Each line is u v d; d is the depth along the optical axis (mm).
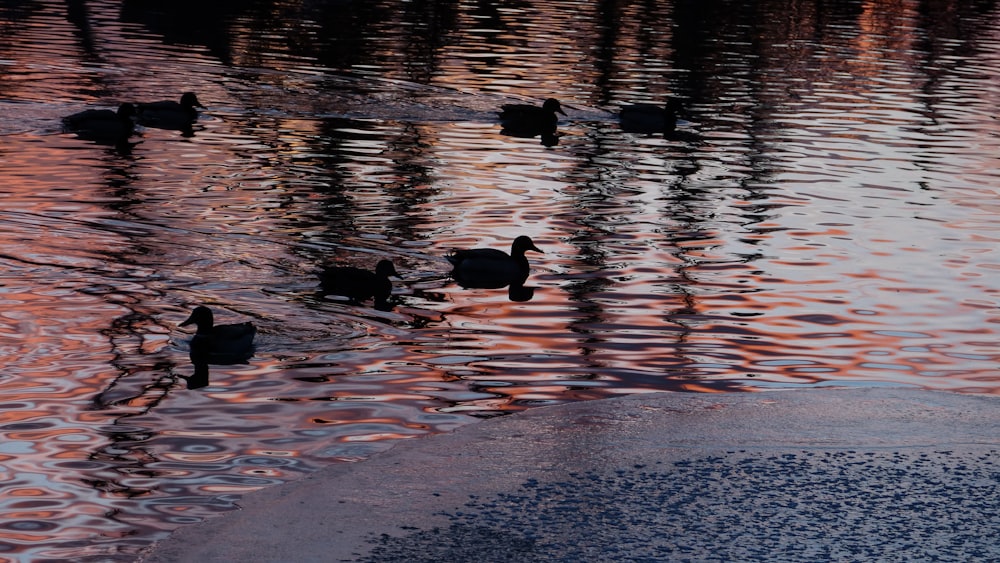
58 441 12625
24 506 11008
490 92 39031
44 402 13766
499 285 19484
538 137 32625
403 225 22938
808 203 25766
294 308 17797
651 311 18172
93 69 39781
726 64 47156
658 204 25375
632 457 12188
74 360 15211
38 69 39281
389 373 15188
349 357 15758
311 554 9844
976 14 72688
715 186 27297
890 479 11711
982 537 10523
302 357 15703
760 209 25156
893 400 14070
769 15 65875
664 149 31500
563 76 42844
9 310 17047
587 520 10664
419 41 49844
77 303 17500
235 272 19391
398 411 13859
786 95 40719
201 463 12156
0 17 51062
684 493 11289
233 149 29359
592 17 61250
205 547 9945
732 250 21828
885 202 26031
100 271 19062
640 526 10555
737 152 31312
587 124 34906
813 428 13102
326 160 28531
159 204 23562
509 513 10773
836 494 11336
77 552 10125
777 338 17031
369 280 18719
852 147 32281
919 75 46562
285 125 32625
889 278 20219
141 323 16766
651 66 45906
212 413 13609
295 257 20438
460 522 10555
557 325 17438
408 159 29062
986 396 14305
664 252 21609
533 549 10039
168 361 15344
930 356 16469
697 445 12547
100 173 26141
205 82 38438
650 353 16266
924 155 31484
